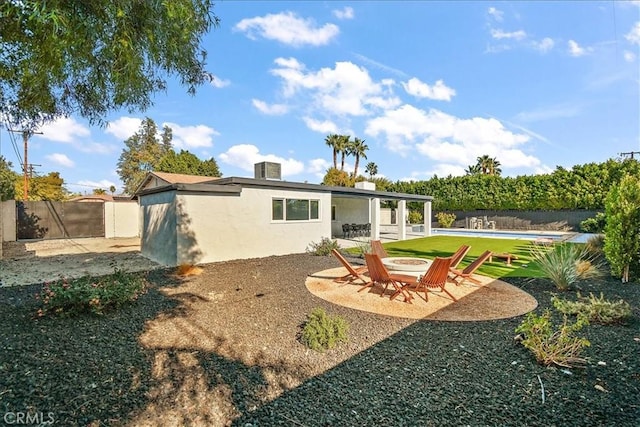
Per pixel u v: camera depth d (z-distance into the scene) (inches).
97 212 748.0
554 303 199.6
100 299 194.1
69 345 148.0
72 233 718.5
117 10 111.6
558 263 280.4
